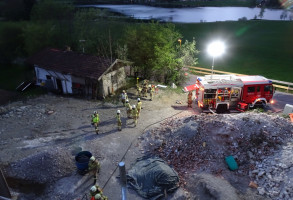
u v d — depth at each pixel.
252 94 20.22
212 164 13.07
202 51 47.69
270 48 48.47
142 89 23.84
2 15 45.31
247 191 11.39
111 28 39.88
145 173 12.59
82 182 12.66
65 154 14.02
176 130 15.66
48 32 38.47
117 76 24.86
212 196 10.81
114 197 11.70
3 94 26.06
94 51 33.59
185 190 11.91
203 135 14.36
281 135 13.80
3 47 41.09
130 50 28.02
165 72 27.80
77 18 40.38
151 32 26.77
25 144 15.91
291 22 66.19
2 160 14.24
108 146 15.60
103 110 20.86
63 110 21.03
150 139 15.88
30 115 20.19
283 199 10.67
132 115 17.84
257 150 13.30
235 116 15.61
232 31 61.09
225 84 19.59
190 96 21.08
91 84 23.50
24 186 12.47
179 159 13.89
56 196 11.80
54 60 26.00
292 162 11.81
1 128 18.19
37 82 27.86
